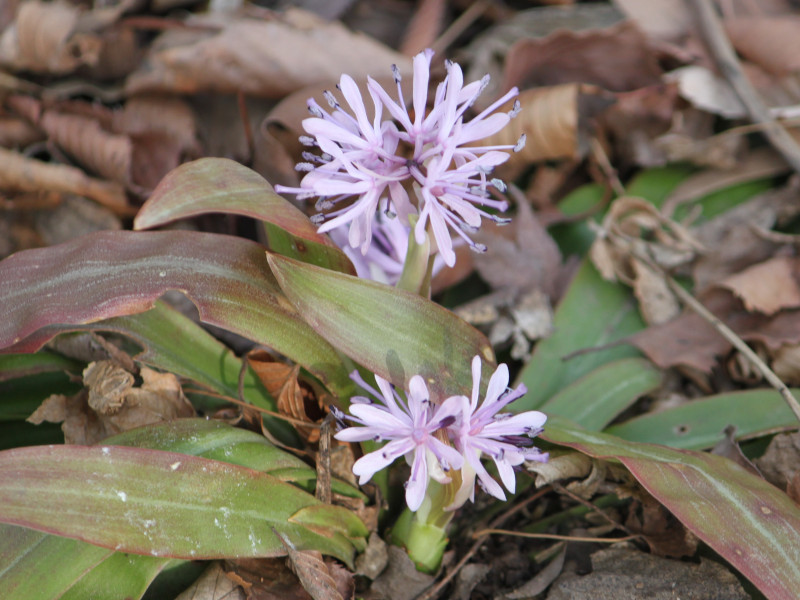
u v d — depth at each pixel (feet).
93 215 1.73
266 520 1.38
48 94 1.78
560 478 1.45
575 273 1.72
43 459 1.32
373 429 1.33
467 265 1.70
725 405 1.56
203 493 1.36
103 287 1.37
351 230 1.35
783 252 1.70
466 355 1.37
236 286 1.39
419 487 1.33
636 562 1.47
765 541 1.36
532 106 1.73
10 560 1.33
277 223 1.34
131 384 1.46
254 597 1.41
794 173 1.78
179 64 1.77
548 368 1.64
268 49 1.76
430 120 1.34
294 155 1.71
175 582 1.43
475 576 1.48
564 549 1.50
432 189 1.34
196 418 1.43
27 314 1.37
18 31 1.77
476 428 1.34
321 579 1.40
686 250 1.72
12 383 1.53
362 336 1.35
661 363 1.63
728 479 1.40
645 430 1.56
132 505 1.33
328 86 1.68
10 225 1.72
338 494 1.46
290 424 1.53
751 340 1.65
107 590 1.36
